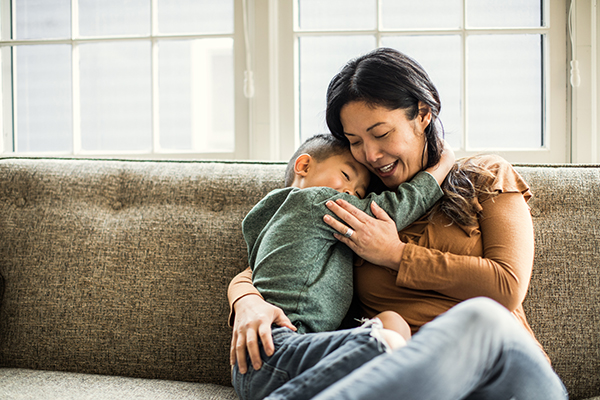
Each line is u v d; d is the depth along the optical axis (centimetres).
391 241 82
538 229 101
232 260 104
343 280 84
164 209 111
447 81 152
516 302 77
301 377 57
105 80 166
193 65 162
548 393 58
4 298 106
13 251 109
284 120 156
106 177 116
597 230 99
